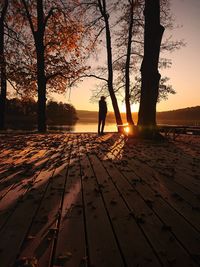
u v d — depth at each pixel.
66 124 68.56
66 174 7.04
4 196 5.28
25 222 4.09
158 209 4.71
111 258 3.17
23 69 27.25
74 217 4.30
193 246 3.46
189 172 7.54
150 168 7.95
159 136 16.03
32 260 3.03
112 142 14.58
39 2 24.12
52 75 27.06
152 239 3.62
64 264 3.03
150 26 16.02
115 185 6.10
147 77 16.14
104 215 4.40
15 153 10.46
